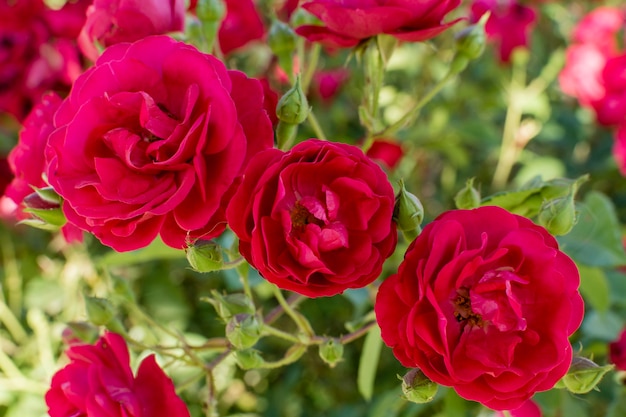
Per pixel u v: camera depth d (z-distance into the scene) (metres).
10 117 0.67
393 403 0.56
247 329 0.40
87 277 0.68
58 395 0.42
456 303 0.37
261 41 0.65
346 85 0.76
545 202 0.41
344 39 0.42
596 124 0.78
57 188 0.36
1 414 0.59
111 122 0.37
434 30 0.40
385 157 0.64
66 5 0.56
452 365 0.36
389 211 0.36
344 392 0.71
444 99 0.78
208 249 0.38
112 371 0.41
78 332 0.46
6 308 0.63
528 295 0.36
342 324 0.71
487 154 0.84
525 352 0.36
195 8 0.50
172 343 0.58
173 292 0.69
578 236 0.50
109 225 0.36
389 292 0.36
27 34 0.56
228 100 0.36
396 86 0.82
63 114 0.38
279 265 0.35
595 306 0.52
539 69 0.89
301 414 0.70
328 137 0.72
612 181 0.79
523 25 0.74
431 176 0.85
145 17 0.43
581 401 0.55
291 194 0.36
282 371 0.71
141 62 0.37
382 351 0.69
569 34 0.91
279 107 0.40
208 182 0.36
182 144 0.35
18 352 0.65
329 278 0.36
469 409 0.53
